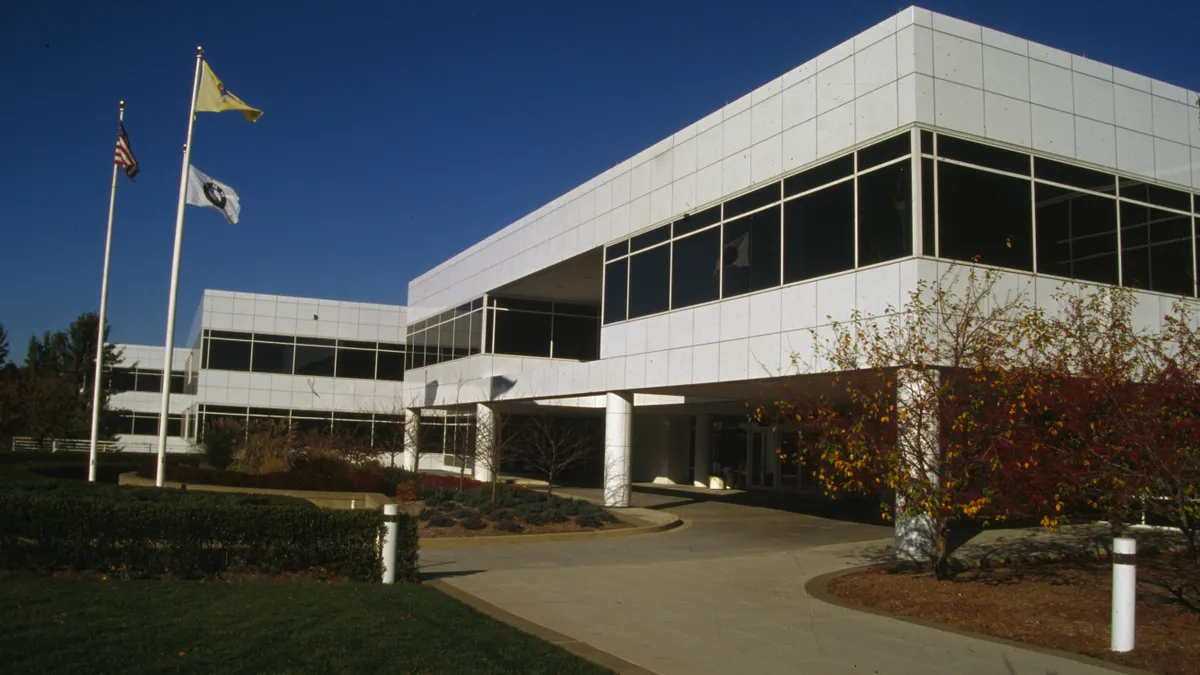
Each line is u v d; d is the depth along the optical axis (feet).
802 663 27.45
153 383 209.15
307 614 29.32
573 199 96.84
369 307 168.14
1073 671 26.81
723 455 121.19
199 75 64.13
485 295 121.90
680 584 42.37
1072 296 50.06
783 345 63.10
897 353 44.78
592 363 88.07
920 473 38.47
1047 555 51.26
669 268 77.92
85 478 92.07
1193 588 39.91
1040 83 58.95
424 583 39.29
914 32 54.85
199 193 64.23
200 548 37.50
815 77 62.49
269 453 88.94
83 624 26.58
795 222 63.21
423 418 151.53
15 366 193.47
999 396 39.50
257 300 161.99
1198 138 65.41
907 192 54.08
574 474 141.49
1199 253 64.34
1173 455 34.68
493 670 23.53
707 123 74.13
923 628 32.94
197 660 23.26
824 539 63.57
